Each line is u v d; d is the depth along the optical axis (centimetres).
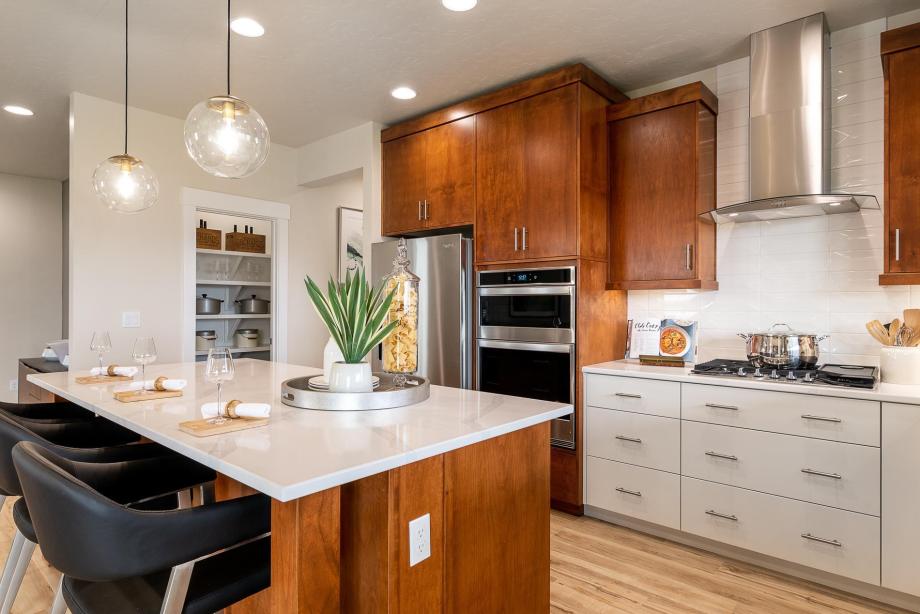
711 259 308
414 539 129
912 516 204
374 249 402
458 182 363
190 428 143
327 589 116
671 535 273
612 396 289
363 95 359
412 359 192
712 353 312
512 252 332
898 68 232
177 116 396
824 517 224
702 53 297
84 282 355
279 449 127
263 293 463
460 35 277
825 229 277
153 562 109
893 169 233
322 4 248
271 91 352
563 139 309
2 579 171
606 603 214
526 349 324
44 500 108
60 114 388
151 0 244
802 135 260
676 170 302
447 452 139
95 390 213
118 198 242
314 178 459
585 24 265
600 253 320
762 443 239
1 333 545
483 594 151
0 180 548
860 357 265
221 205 425
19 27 268
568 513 307
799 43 261
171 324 395
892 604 212
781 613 207
